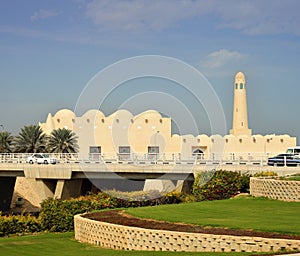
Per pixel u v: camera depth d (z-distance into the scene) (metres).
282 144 75.50
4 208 67.38
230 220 23.91
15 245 26.09
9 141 88.81
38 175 56.84
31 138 86.31
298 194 31.42
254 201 32.16
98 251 23.11
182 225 22.97
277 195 32.62
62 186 55.19
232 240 19.75
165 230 21.80
